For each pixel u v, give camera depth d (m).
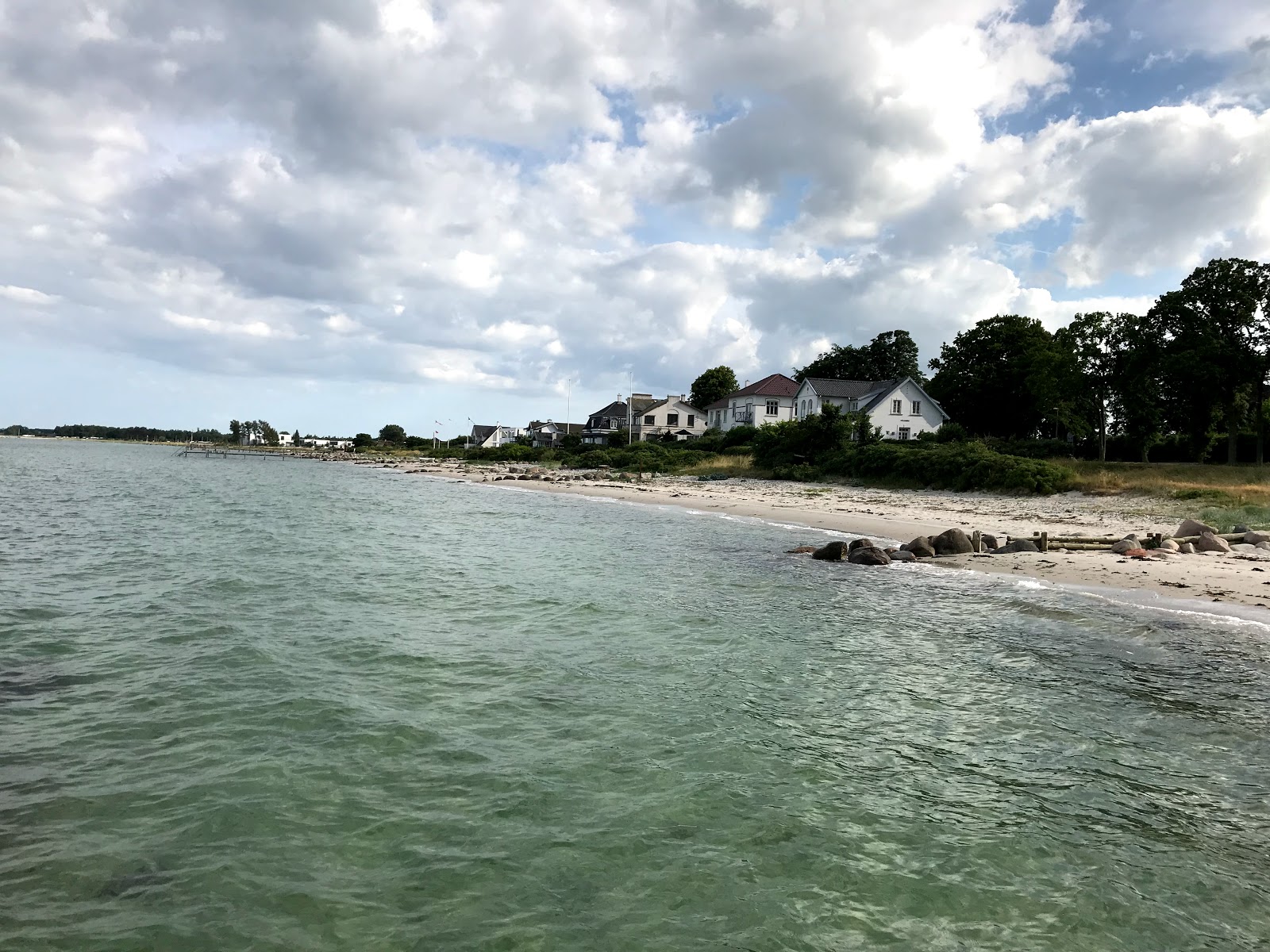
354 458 149.38
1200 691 10.03
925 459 45.31
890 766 7.71
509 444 118.75
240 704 9.21
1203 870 5.89
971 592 16.86
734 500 42.31
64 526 27.42
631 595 16.28
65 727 8.46
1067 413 56.28
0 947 4.79
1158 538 22.41
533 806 6.79
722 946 4.97
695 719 8.98
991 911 5.36
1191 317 46.50
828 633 13.09
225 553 21.59
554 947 4.93
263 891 5.49
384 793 6.98
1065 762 7.83
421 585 17.09
